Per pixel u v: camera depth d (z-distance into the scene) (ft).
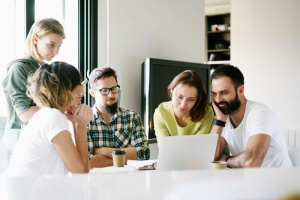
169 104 7.75
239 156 6.34
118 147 8.38
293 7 17.11
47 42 7.35
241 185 1.01
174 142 4.73
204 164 5.01
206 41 21.89
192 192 0.95
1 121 8.51
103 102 8.20
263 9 17.75
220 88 6.63
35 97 5.23
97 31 11.29
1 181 1.66
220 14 21.86
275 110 17.57
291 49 17.21
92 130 8.21
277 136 6.51
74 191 1.46
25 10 9.41
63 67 5.21
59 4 10.55
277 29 17.48
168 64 12.41
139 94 12.69
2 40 9.12
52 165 4.92
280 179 1.29
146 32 12.89
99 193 1.41
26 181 1.65
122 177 1.68
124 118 8.52
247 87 18.21
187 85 7.00
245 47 18.22
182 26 14.51
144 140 8.59
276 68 17.54
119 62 11.85
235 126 6.90
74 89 5.27
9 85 7.10
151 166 6.22
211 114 7.53
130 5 12.21
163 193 1.36
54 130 4.84
